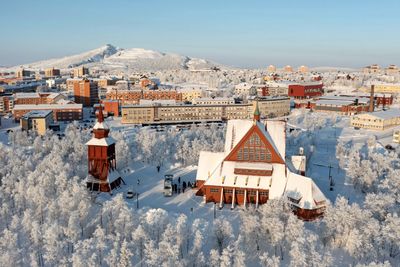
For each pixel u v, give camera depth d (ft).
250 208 324.39
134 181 458.91
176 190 422.82
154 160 528.63
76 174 452.35
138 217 299.79
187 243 276.21
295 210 355.97
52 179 382.42
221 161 411.95
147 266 257.14
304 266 237.45
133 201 393.09
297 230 267.18
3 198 358.64
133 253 265.13
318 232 304.91
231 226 301.43
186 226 283.59
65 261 243.81
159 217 300.81
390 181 406.21
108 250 268.21
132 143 631.97
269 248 278.05
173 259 242.58
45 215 328.70
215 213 364.58
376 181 420.77
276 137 407.44
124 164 492.95
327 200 357.00
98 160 414.21
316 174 489.67
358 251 262.06
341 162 514.27
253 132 394.93
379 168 466.70
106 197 398.01
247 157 400.26
